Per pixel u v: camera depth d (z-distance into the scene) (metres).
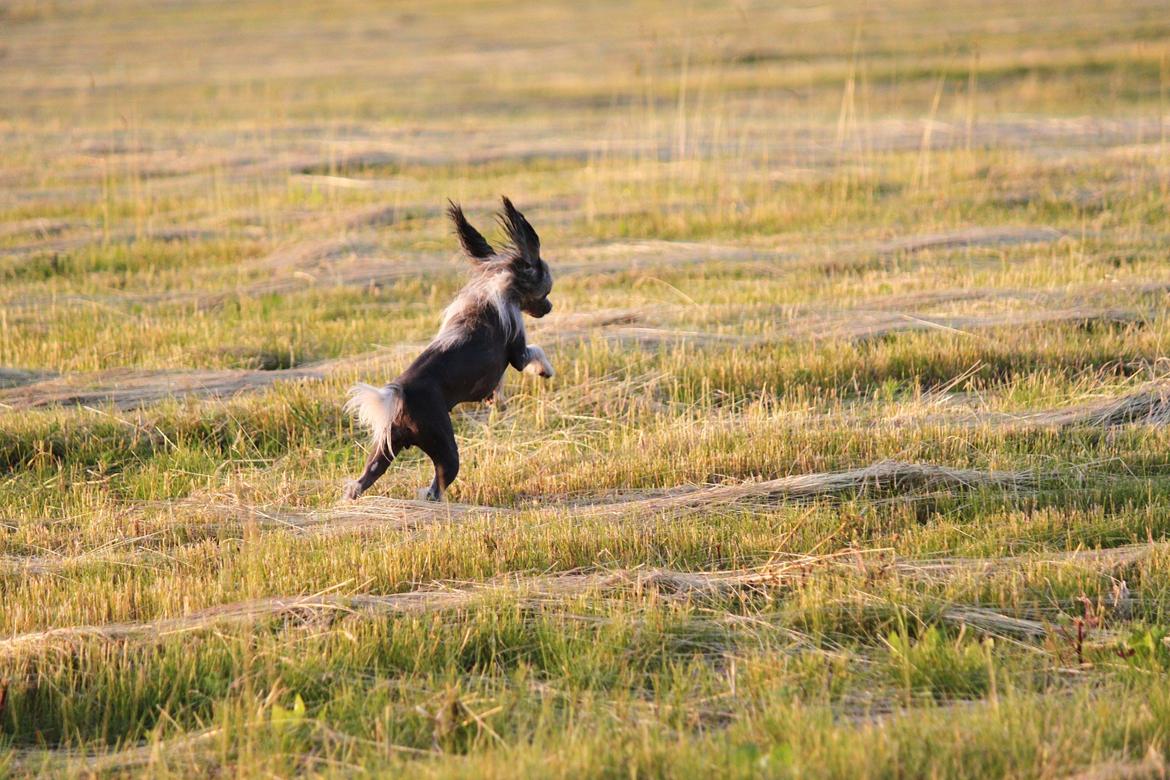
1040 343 15.03
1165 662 7.89
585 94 47.28
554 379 14.66
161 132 38.97
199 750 7.07
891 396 13.88
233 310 19.05
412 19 81.00
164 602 9.16
